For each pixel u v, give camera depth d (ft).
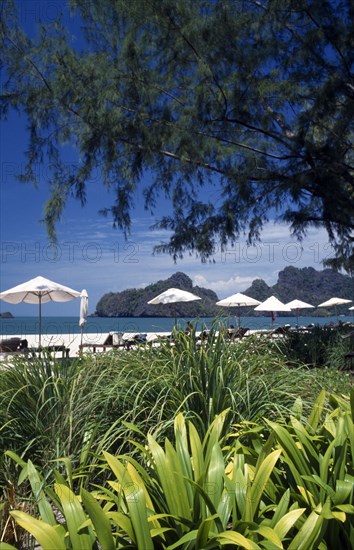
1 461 12.29
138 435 13.46
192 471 8.68
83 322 60.95
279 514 7.41
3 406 13.96
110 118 35.83
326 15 35.81
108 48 39.01
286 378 15.53
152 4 35.14
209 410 12.96
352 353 39.24
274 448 9.45
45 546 6.33
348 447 9.21
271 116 37.86
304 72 36.76
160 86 38.22
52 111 38.70
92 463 12.19
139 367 15.20
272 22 36.58
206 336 15.79
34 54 37.50
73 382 14.15
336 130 36.83
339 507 7.34
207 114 36.50
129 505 7.10
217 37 35.63
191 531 6.98
